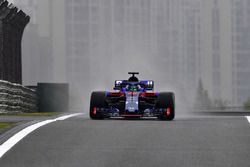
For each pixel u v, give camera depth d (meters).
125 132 44.69
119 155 35.16
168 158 34.19
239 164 32.50
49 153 35.88
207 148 37.44
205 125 49.16
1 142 39.62
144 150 36.81
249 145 38.56
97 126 48.38
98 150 36.84
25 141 40.06
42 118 61.31
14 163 32.91
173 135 43.00
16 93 99.25
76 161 33.44
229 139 41.00
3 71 98.69
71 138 41.59
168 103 60.66
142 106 62.44
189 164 32.50
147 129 46.41
